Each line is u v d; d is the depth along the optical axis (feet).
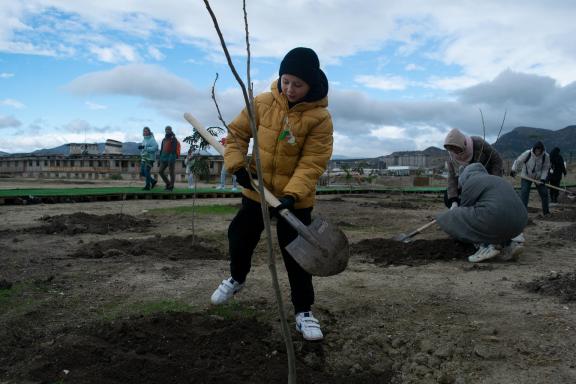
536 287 15.28
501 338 11.30
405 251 20.89
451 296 14.67
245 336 10.72
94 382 8.50
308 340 10.89
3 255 18.70
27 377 8.75
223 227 27.89
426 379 9.61
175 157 51.67
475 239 19.42
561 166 52.01
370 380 9.52
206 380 8.91
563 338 11.34
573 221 34.68
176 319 11.39
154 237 23.07
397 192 77.77
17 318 11.51
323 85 10.77
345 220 34.47
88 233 24.95
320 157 10.85
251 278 16.35
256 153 6.20
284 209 10.28
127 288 14.73
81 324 11.44
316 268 10.18
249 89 6.04
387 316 12.82
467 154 21.34
